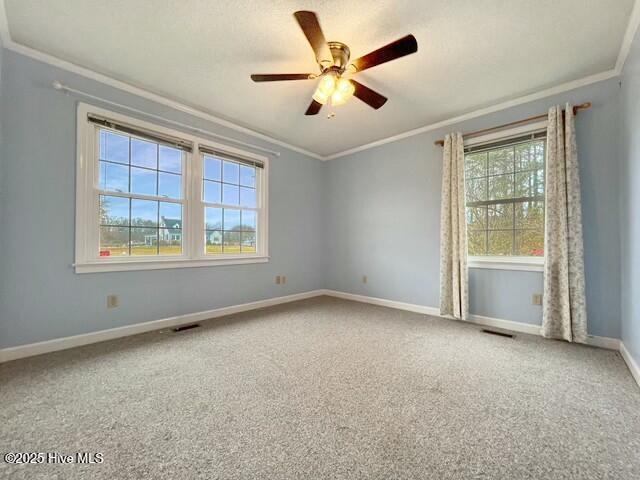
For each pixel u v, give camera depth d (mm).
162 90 2641
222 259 3283
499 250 2930
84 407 1461
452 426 1329
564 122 2432
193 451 1163
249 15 1742
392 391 1634
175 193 2943
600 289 2350
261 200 3752
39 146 2131
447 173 3104
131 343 2383
